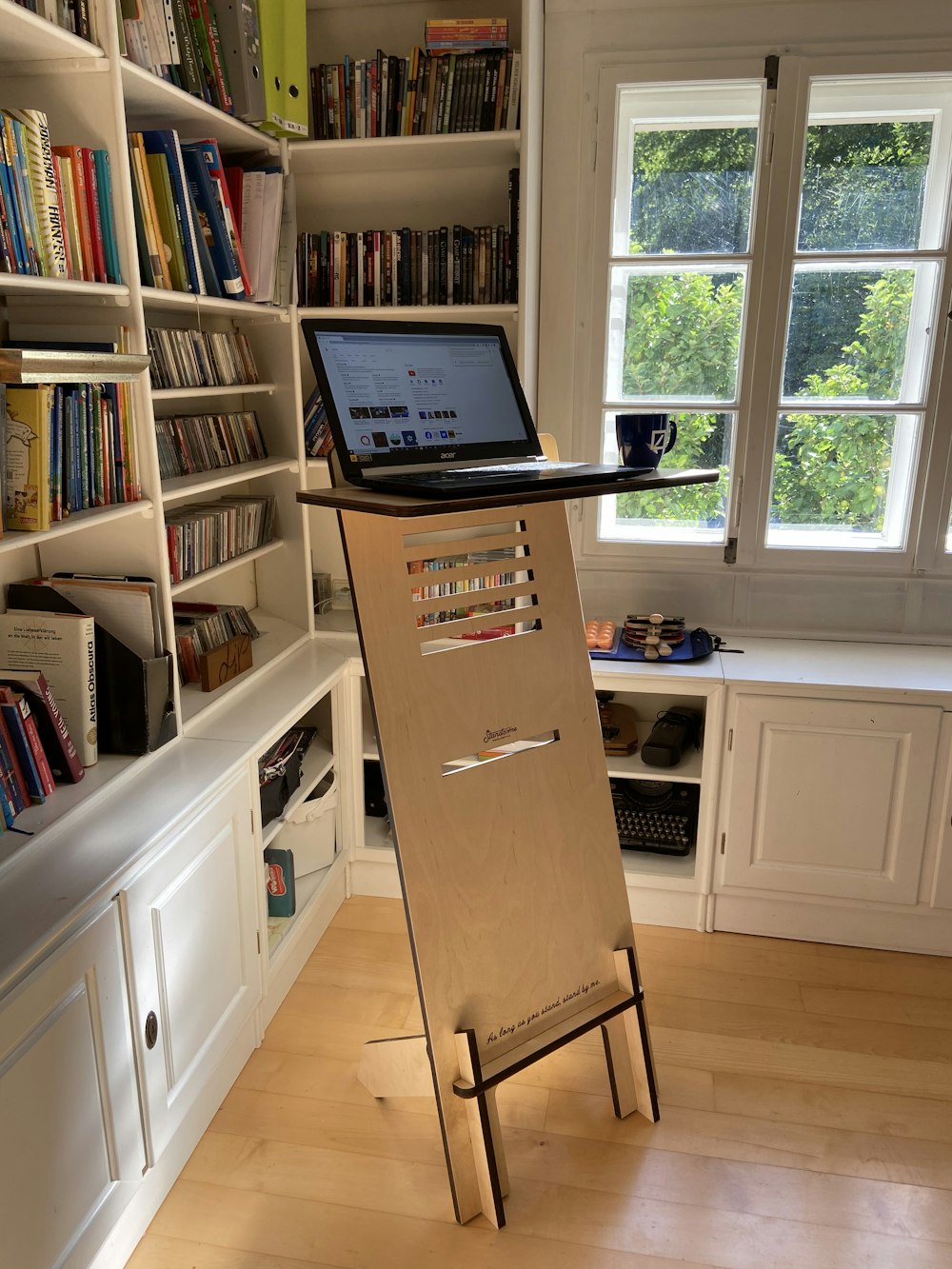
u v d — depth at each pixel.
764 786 2.62
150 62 1.96
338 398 1.51
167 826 1.76
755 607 3.00
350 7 2.77
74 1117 1.51
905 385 2.79
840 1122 2.07
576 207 2.80
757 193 2.69
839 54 2.57
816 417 2.85
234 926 2.12
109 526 2.05
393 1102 2.13
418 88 2.51
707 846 2.70
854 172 2.67
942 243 2.65
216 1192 1.89
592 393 2.93
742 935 2.79
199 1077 1.97
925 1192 1.89
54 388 1.75
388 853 2.91
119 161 1.83
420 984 1.71
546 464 1.72
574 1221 1.82
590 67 2.68
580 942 1.94
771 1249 1.76
